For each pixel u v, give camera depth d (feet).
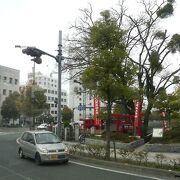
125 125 113.29
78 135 117.29
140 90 66.49
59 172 51.47
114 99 63.93
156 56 108.78
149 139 102.06
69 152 68.54
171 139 92.38
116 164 56.70
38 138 63.72
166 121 112.98
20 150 69.46
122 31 63.77
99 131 113.80
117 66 60.18
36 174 49.70
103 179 45.27
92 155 66.33
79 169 54.54
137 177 46.83
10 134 173.68
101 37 61.77
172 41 107.65
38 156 59.93
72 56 117.50
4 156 72.90
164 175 48.42
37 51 78.02
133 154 59.82
